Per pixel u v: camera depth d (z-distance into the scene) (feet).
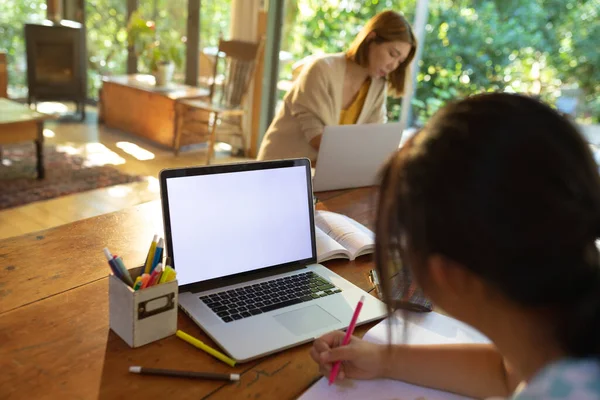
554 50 12.09
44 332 3.06
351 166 6.14
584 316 1.35
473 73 13.51
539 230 1.31
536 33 12.32
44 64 18.61
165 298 3.04
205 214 3.65
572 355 1.38
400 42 6.52
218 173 3.72
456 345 2.98
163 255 3.21
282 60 15.17
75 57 18.72
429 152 1.48
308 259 4.11
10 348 2.89
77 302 3.39
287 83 15.28
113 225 4.57
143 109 16.52
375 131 6.07
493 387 2.82
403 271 2.16
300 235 4.09
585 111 11.78
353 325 2.98
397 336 3.25
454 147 1.43
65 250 4.05
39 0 20.57
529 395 1.34
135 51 18.83
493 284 1.42
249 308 3.44
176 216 3.53
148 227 4.63
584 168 1.38
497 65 13.10
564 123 1.43
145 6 18.60
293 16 14.73
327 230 4.70
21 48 20.59
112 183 12.69
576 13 11.63
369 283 4.02
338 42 14.30
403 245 1.65
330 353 2.88
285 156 7.11
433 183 1.43
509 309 1.47
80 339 3.03
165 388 2.73
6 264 3.76
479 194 1.34
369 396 2.80
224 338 3.10
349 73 7.01
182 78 18.08
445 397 2.85
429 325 3.46
